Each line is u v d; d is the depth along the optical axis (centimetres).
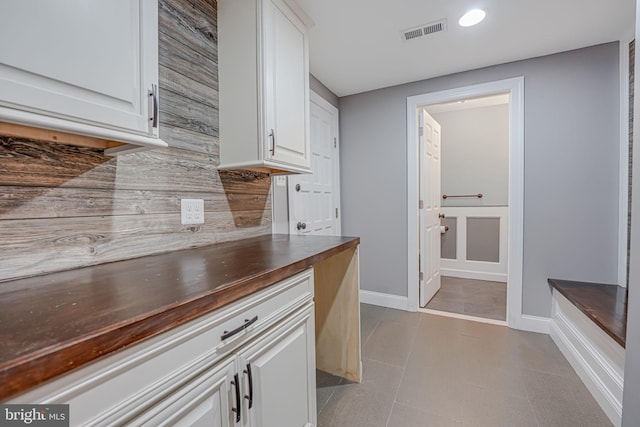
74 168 93
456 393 154
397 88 272
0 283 76
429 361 185
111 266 96
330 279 174
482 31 186
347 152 298
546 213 220
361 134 290
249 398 80
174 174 126
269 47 139
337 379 169
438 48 206
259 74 137
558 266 218
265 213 187
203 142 140
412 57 219
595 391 147
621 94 197
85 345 44
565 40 197
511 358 187
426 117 287
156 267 93
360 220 296
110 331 47
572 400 147
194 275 82
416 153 268
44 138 82
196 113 137
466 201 393
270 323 89
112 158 104
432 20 175
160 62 121
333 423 135
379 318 256
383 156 282
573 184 212
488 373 171
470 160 390
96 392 46
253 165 140
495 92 234
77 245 93
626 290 191
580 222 211
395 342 211
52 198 88
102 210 101
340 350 172
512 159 229
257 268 89
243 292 76
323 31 185
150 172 116
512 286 232
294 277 103
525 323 228
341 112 299
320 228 263
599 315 151
